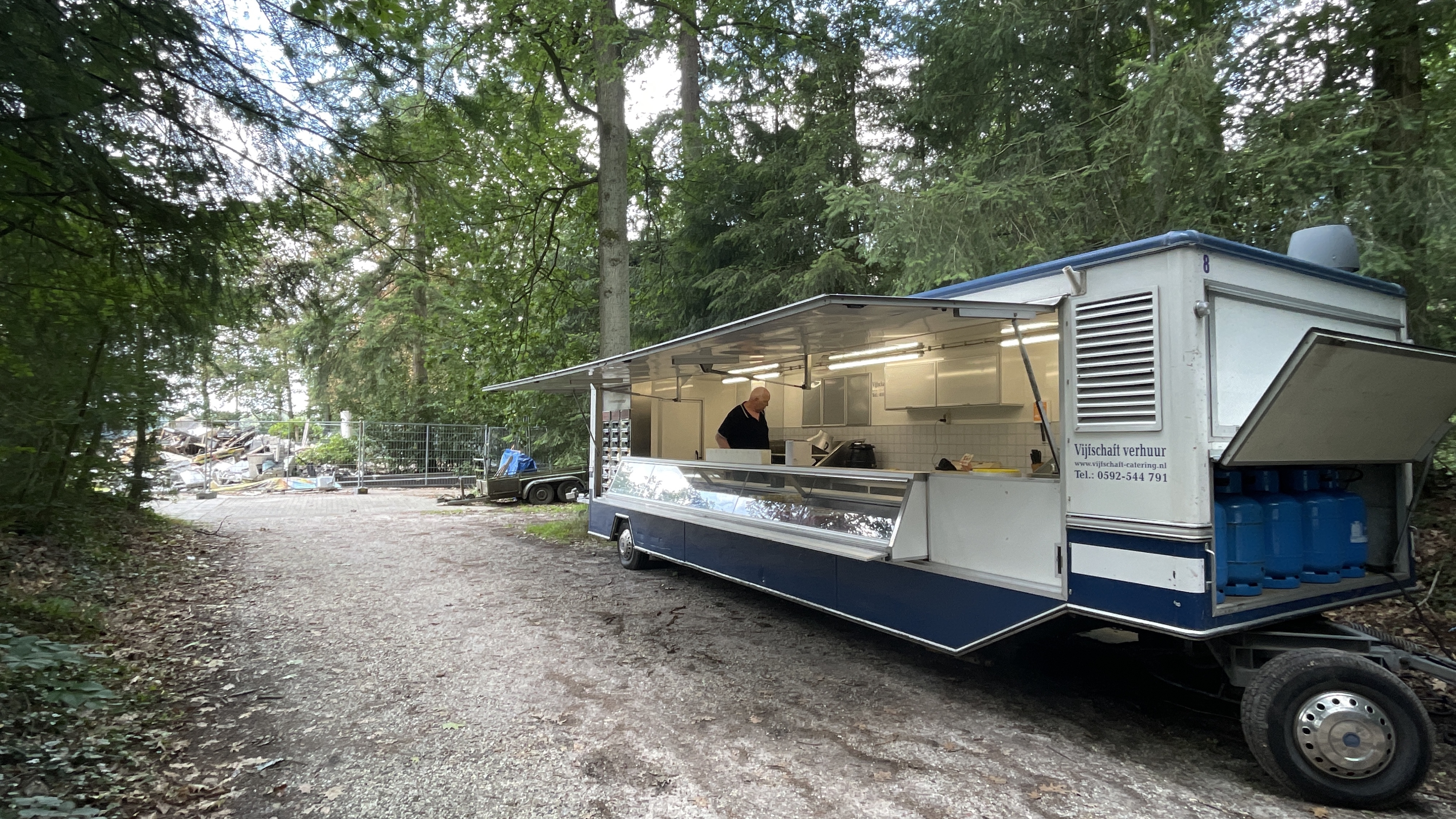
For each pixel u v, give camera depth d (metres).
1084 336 3.83
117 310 4.27
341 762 3.41
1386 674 3.01
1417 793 3.12
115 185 3.56
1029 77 7.91
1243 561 3.53
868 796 3.11
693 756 3.50
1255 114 5.84
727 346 5.93
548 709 4.08
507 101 10.38
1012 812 2.98
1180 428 3.38
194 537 10.16
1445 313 5.49
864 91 11.62
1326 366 3.11
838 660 5.02
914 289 7.12
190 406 8.98
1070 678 4.66
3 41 2.94
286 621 5.95
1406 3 5.29
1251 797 3.11
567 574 8.07
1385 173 5.20
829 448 7.73
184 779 3.19
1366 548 4.09
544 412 15.84
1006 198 6.73
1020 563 4.06
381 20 4.39
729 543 6.41
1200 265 3.43
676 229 13.99
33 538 7.12
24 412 5.80
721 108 13.09
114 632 5.33
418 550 9.72
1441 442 4.06
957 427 7.03
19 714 3.45
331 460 21.81
